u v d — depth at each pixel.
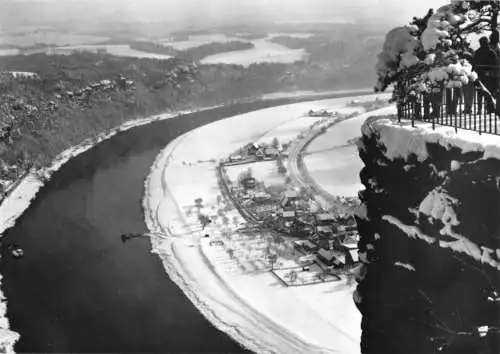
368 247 45.94
